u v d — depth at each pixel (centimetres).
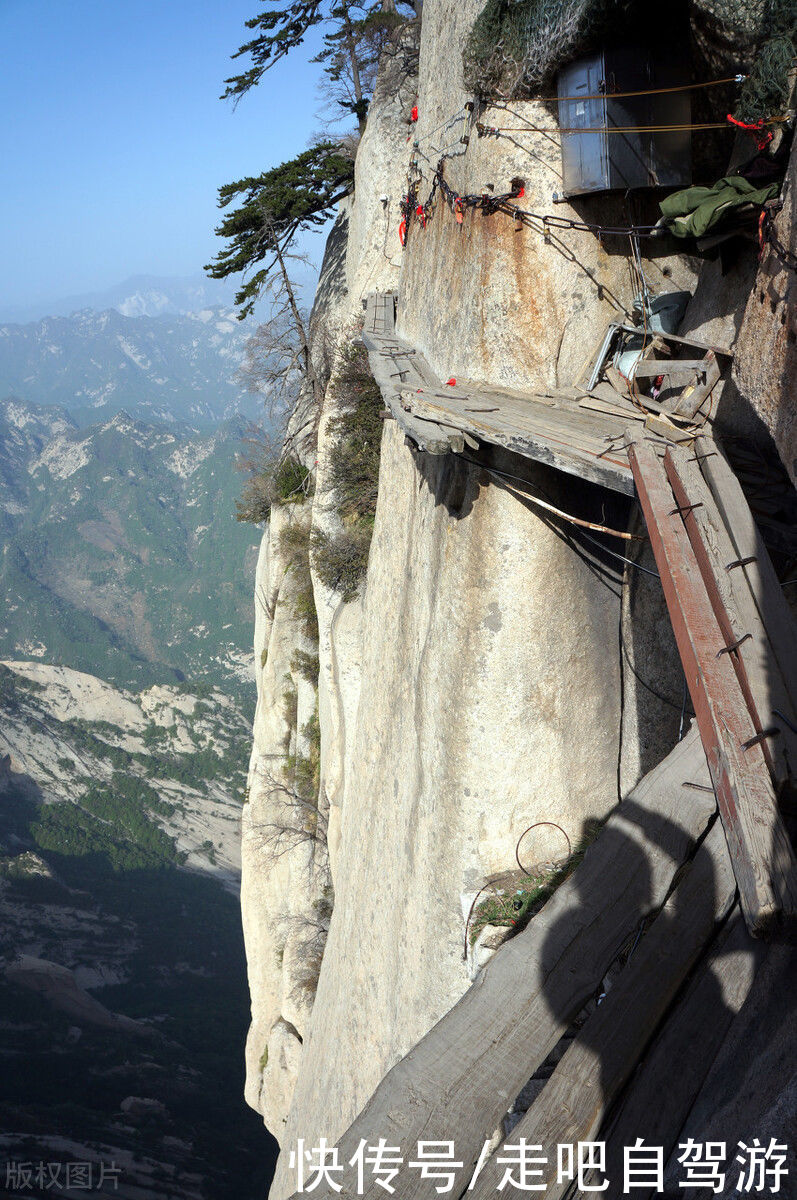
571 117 1002
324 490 2612
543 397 1039
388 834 1505
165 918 18338
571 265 1059
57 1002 13338
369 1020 1523
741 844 466
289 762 3203
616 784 1224
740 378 788
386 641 1609
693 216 862
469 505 1119
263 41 2895
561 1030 557
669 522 668
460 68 1191
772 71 830
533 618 1127
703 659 545
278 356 3525
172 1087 11994
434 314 1327
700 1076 475
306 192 2997
